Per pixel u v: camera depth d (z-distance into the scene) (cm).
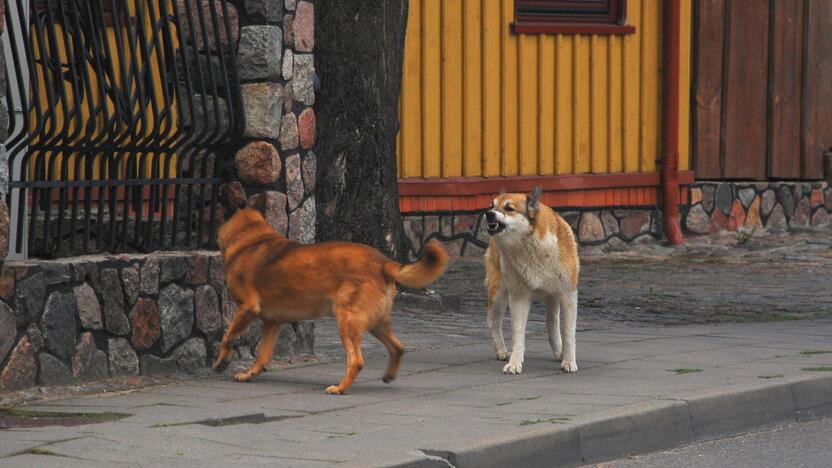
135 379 1239
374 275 1191
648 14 2784
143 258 1262
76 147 1244
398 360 1234
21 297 1141
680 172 2825
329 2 1908
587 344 1530
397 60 1977
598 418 1038
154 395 1173
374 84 1933
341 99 1919
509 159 2627
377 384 1248
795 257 2627
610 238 2755
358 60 1920
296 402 1136
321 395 1178
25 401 1124
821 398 1245
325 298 1204
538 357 1435
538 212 1286
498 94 2605
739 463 1020
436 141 2536
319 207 1922
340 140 1917
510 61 2611
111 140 1273
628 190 2778
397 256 1966
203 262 1323
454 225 2561
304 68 1434
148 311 1264
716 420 1136
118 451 903
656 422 1080
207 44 1372
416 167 2516
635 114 2784
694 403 1120
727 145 2917
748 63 2938
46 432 967
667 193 2805
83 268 1201
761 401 1180
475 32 2566
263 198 1283
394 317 1808
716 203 2900
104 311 1221
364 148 1930
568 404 1114
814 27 3028
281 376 1303
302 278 1201
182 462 874
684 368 1330
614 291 2128
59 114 1622
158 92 1645
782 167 2998
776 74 2977
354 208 1928
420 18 2500
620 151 2770
